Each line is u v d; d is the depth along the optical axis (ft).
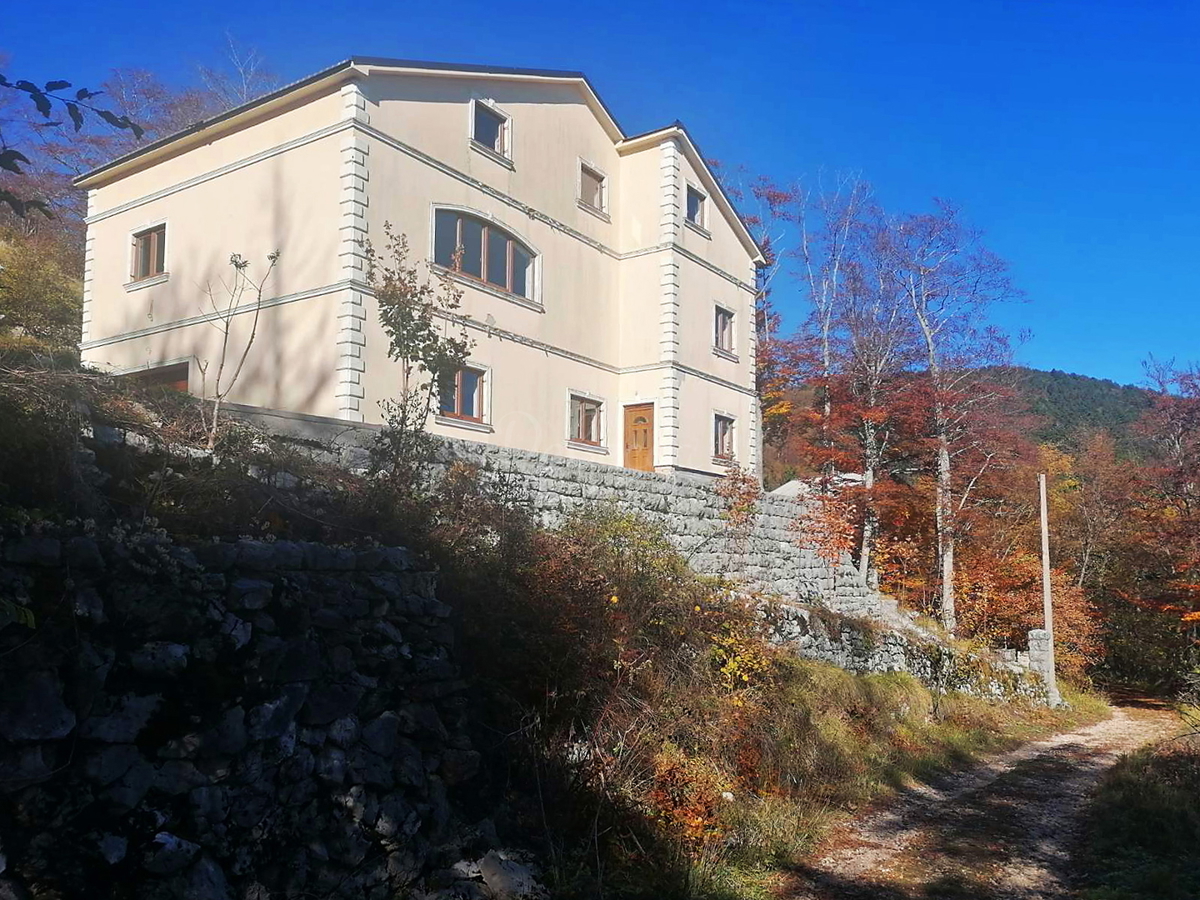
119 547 17.07
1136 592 112.98
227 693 17.81
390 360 49.29
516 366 58.03
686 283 69.00
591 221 66.39
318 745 19.35
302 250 49.75
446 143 53.98
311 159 50.03
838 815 35.24
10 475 18.29
